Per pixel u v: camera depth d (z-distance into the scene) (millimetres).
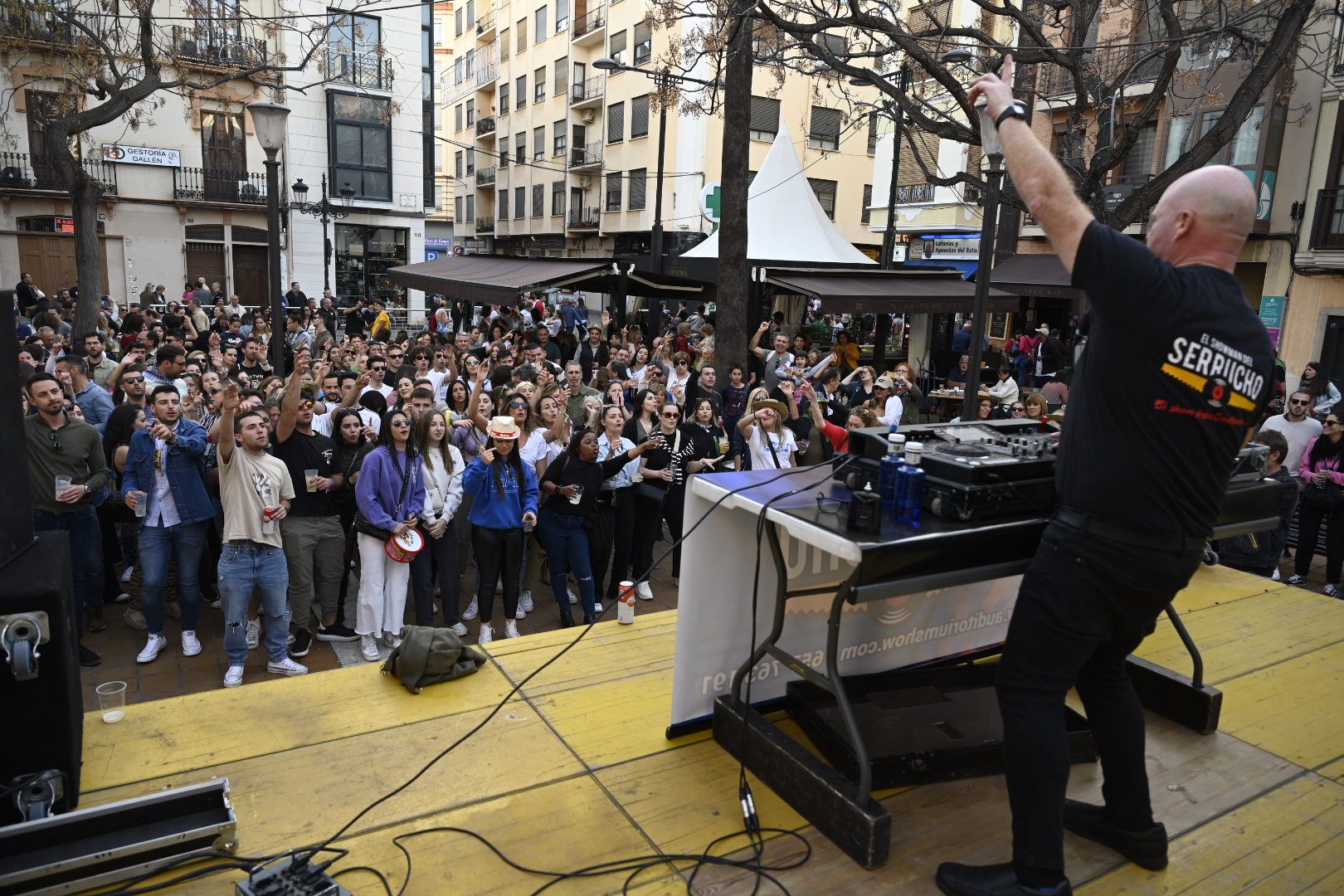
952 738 2727
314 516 6102
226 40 22297
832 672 2291
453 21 54531
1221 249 1925
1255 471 2918
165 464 5797
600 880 2143
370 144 29719
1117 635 2082
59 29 15734
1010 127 1984
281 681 3143
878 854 2205
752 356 13812
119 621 6656
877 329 16641
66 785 2266
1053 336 20266
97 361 9133
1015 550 2342
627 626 3746
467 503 7188
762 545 2846
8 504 2338
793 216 15664
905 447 2443
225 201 27156
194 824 2271
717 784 2574
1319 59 15719
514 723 2887
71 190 13016
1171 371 1804
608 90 36750
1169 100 17266
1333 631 3889
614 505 7242
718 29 10469
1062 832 2043
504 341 14070
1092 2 8109
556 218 41969
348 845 2242
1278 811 2512
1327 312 16594
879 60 11773
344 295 30531
